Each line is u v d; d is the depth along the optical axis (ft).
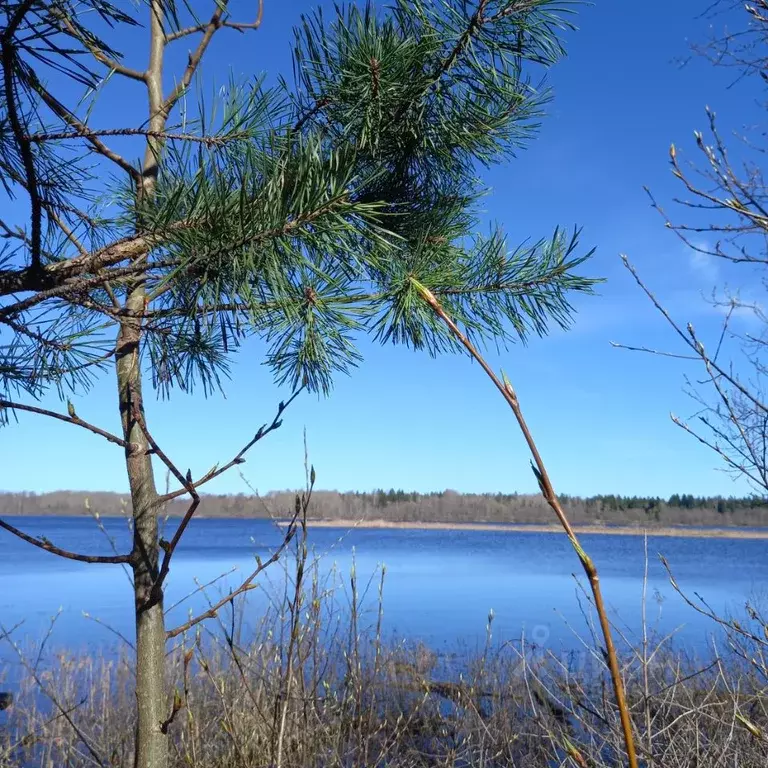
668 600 52.95
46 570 98.99
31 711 12.62
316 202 4.83
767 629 7.07
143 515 6.07
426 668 18.04
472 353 2.11
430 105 6.80
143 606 5.90
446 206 7.73
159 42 6.69
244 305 5.38
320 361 6.90
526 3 6.07
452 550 192.34
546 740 9.73
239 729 7.50
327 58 6.41
